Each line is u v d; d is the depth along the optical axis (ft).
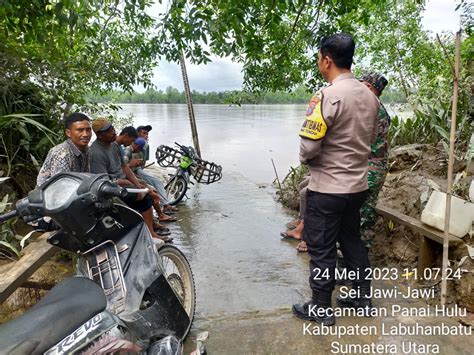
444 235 9.14
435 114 16.02
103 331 5.02
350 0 13.79
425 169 14.65
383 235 13.08
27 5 11.67
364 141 8.33
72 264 11.84
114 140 12.45
